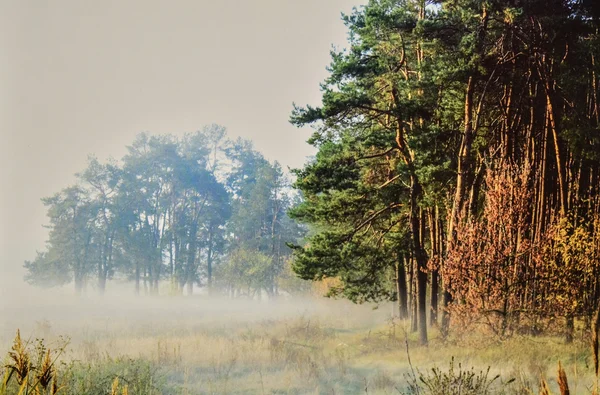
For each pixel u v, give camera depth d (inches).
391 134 1026.7
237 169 3929.6
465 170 983.0
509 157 1020.5
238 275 2785.4
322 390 520.1
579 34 1016.9
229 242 3548.2
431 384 376.8
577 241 827.4
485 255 880.3
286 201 3435.0
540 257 850.8
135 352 738.2
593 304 801.6
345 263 1067.9
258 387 536.1
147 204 3351.4
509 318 849.5
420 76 1013.8
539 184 1010.1
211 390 516.1
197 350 770.8
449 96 1075.3
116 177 3326.8
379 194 1100.5
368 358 783.1
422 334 962.7
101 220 3287.4
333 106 1003.3
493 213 901.2
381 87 1080.8
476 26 989.8
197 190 3459.6
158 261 3302.2
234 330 1196.5
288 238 3316.9
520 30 1000.9
